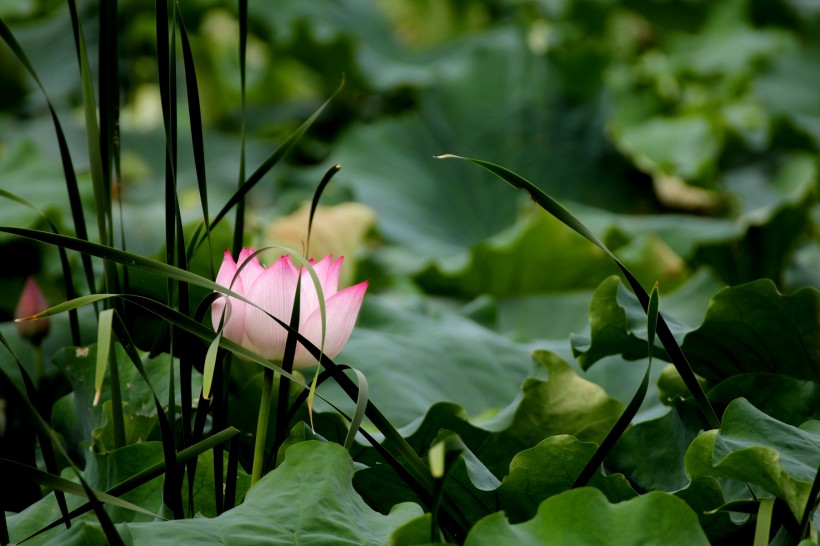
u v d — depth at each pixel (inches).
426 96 434.9
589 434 164.6
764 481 145.3
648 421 162.6
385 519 145.5
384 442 159.5
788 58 525.0
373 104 484.4
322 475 145.2
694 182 401.7
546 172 428.8
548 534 139.6
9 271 259.9
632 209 422.9
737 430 149.3
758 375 161.2
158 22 151.4
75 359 166.1
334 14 491.5
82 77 154.2
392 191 396.8
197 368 164.9
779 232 329.1
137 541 140.5
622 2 559.2
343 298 150.1
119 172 160.4
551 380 164.7
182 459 146.1
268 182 423.5
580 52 446.3
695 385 150.6
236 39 566.6
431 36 598.2
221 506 150.7
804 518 142.6
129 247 276.1
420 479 153.1
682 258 336.5
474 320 259.4
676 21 569.9
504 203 416.5
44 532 149.6
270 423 163.5
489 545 138.9
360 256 311.9
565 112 438.9
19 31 506.6
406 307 229.8
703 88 515.5
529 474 150.6
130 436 161.2
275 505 144.0
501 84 440.5
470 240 396.8
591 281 315.3
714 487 148.6
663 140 416.2
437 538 138.6
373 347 187.6
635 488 161.2
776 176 426.6
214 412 153.2
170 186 152.3
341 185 375.6
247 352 145.9
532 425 164.6
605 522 139.7
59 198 277.7
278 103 518.9
